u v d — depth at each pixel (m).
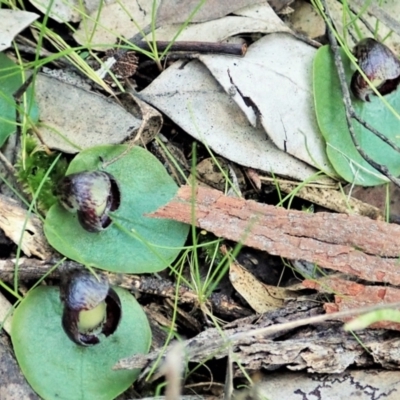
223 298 0.43
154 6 0.44
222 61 0.44
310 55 0.44
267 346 0.41
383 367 0.42
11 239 0.42
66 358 0.42
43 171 0.43
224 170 0.44
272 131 0.44
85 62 0.44
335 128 0.44
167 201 0.43
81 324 0.42
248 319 0.43
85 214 0.42
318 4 0.45
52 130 0.43
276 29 0.44
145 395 0.42
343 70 0.44
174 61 0.44
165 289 0.43
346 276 0.43
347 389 0.41
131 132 0.43
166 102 0.44
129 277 0.43
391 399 0.41
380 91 0.44
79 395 0.42
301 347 0.41
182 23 0.44
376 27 0.45
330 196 0.44
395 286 0.42
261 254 0.44
